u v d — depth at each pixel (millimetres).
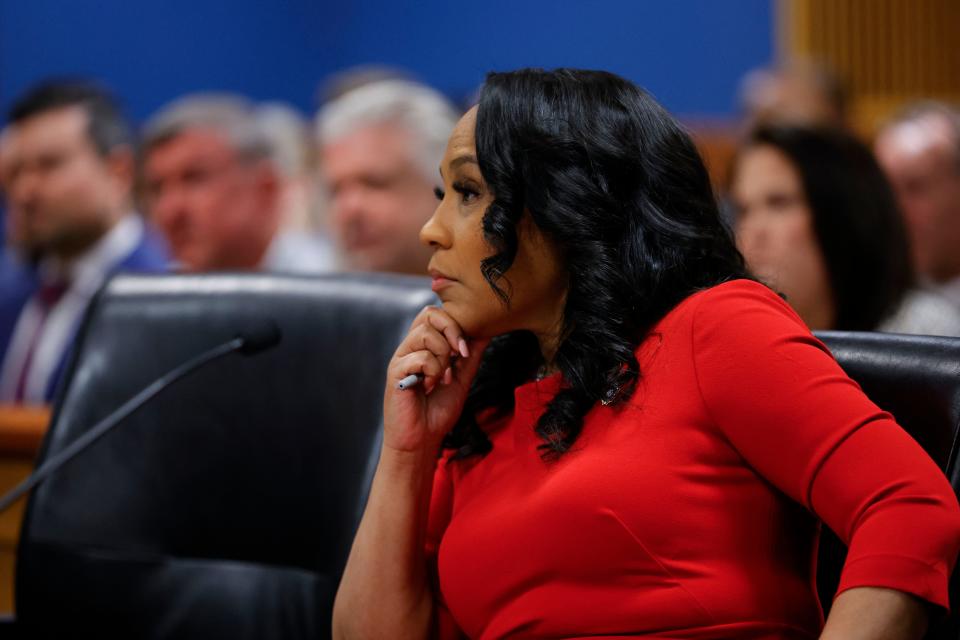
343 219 9578
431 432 4359
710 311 3783
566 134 3951
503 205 3934
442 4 18594
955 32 18078
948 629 3535
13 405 11445
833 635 3289
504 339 4488
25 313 11711
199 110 10922
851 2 17844
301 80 18750
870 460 3420
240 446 4996
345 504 4684
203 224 10898
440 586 4328
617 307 3906
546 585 3830
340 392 4832
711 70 17516
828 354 3686
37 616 5199
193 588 4957
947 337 3920
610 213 3941
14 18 15750
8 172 12023
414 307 4816
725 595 3643
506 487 4043
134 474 5156
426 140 9461
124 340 5352
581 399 3896
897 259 7438
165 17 17188
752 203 7500
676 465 3703
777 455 3578
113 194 11930
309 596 4723
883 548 3318
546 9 18109
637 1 17703
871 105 17703
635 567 3695
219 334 5164
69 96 11883
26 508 5285
